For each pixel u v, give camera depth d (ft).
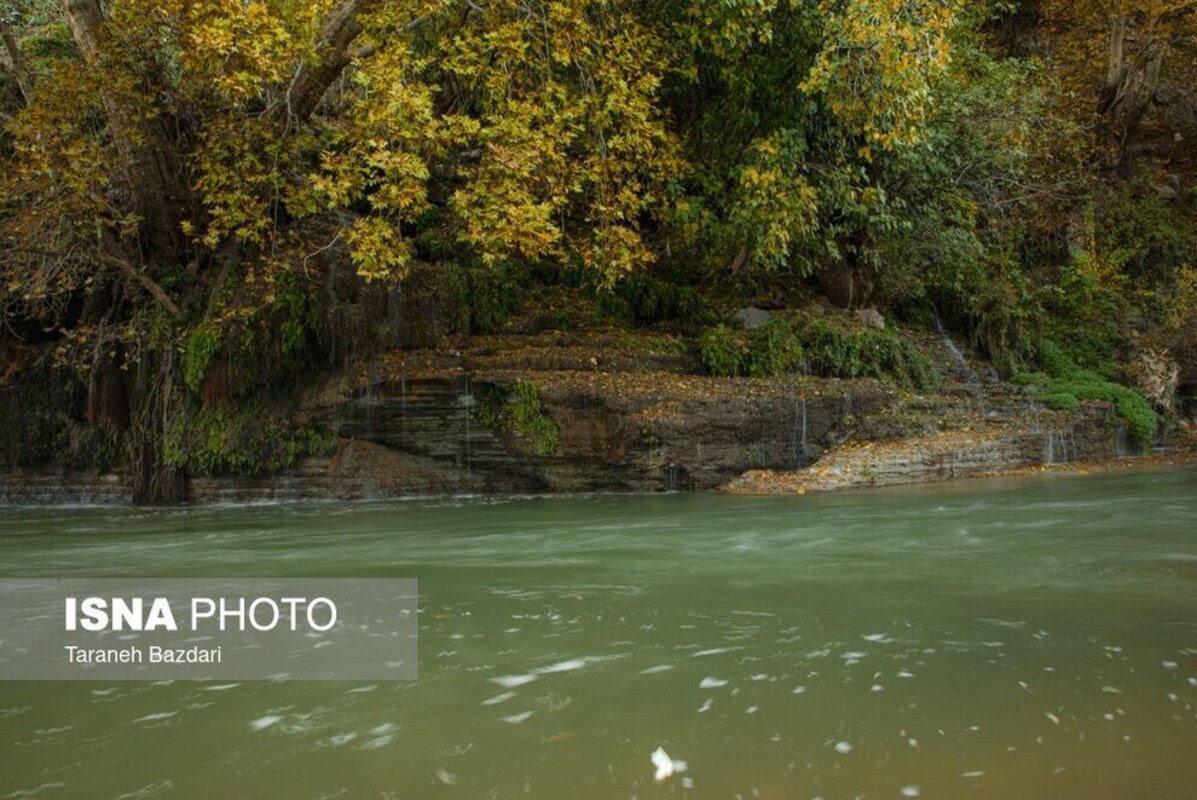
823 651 10.64
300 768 7.38
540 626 12.25
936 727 8.02
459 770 7.27
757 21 35.01
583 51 34.76
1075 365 52.26
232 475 37.37
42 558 21.50
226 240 41.09
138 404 39.01
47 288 38.22
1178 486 31.55
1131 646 10.66
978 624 11.91
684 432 34.68
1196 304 55.47
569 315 41.93
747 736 7.90
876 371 43.34
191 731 8.30
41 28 49.34
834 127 39.70
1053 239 62.85
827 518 24.93
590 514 28.04
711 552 19.35
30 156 36.17
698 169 39.09
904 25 32.76
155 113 36.17
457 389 35.60
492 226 33.06
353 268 38.19
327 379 37.17
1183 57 71.10
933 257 50.21
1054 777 6.95
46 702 9.25
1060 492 30.27
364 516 29.86
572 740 7.89
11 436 39.93
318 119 44.34
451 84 43.93
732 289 47.19
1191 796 6.61
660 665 10.15
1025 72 55.57
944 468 36.52
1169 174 72.33
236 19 29.25
